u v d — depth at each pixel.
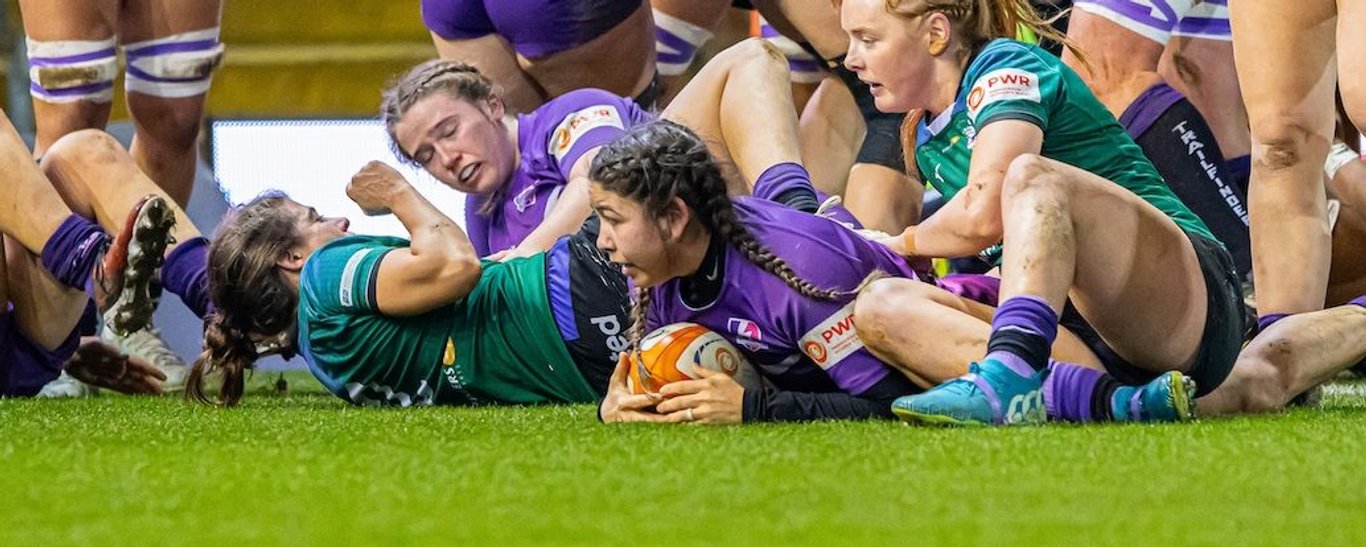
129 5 20.12
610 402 11.70
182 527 6.56
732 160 16.17
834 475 7.92
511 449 9.41
